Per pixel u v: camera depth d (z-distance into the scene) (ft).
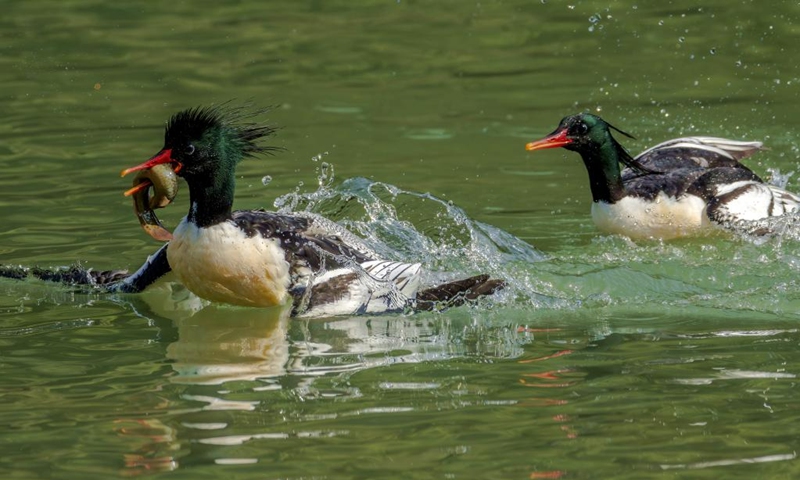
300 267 38.78
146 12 81.25
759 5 77.87
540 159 55.98
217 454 27.17
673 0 80.18
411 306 38.91
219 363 33.63
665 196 46.29
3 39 75.00
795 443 27.30
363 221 46.55
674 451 26.99
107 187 51.78
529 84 66.85
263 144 57.72
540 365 33.09
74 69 69.82
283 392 31.14
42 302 39.96
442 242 44.86
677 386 31.07
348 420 29.09
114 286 40.86
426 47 73.92
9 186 51.72
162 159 37.60
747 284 40.91
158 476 26.08
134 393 31.12
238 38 75.87
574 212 49.26
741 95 63.46
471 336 36.01
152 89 66.33
